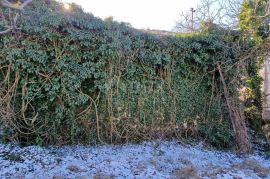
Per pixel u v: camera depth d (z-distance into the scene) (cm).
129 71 514
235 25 667
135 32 512
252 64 623
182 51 562
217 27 642
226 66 579
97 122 500
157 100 555
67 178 352
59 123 469
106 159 441
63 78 457
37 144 462
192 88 588
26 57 431
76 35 450
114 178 367
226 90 576
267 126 679
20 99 445
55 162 407
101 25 472
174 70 563
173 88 569
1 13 404
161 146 537
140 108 539
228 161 503
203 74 593
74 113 478
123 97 520
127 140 530
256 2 651
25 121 447
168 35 561
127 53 505
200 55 576
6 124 444
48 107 464
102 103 504
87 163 417
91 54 471
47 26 434
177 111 578
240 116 586
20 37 421
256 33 634
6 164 382
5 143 450
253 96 718
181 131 587
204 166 452
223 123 591
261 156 548
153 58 529
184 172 405
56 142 475
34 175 355
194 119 596
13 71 434
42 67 445
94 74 478
